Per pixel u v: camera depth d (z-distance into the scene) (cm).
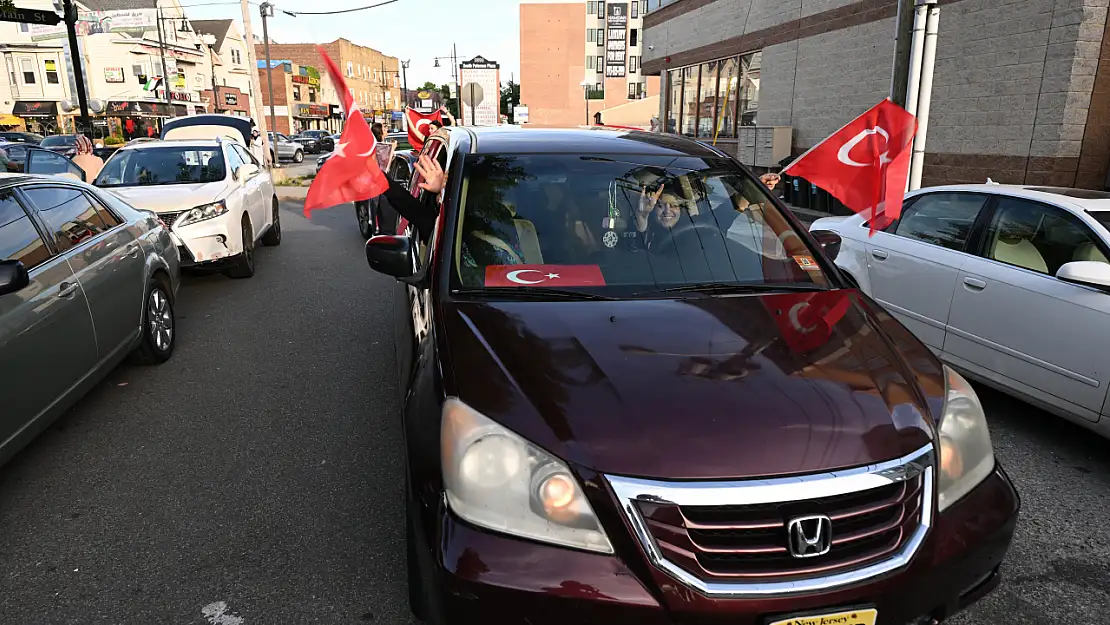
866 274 537
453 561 187
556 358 223
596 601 179
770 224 326
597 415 198
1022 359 411
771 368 221
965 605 206
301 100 6819
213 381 502
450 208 312
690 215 321
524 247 299
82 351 403
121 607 267
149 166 843
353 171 320
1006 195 453
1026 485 360
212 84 5831
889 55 1156
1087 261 383
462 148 354
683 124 1919
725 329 246
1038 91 897
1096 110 867
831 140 389
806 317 260
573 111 6359
